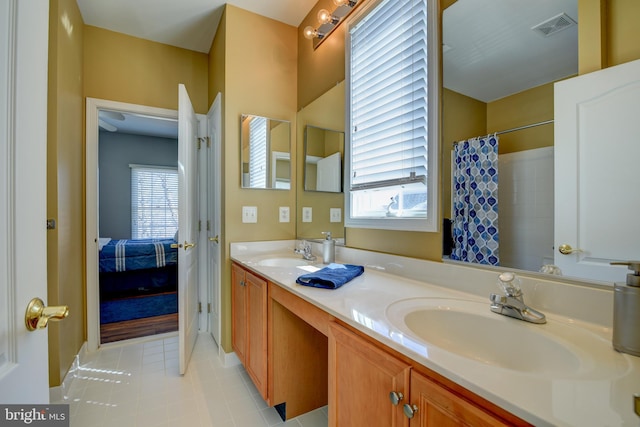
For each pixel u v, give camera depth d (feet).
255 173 7.22
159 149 18.12
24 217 1.87
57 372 5.45
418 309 3.05
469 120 3.58
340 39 6.06
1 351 1.65
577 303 2.62
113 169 16.97
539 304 2.86
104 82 7.79
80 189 7.23
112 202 16.96
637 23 2.29
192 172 7.62
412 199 4.40
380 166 5.02
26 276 1.88
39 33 2.05
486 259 3.39
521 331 2.57
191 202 7.42
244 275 6.06
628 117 2.33
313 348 5.36
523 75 3.05
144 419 5.02
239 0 6.75
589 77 2.56
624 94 2.35
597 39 2.51
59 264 5.51
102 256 11.98
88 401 5.50
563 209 2.72
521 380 1.74
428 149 4.09
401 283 4.11
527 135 3.00
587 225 2.57
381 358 2.47
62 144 5.75
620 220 2.37
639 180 2.27
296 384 5.22
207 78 9.05
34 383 1.94
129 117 13.75
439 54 3.97
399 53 4.62
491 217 3.34
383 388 2.44
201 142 8.89
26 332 1.86
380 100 5.00
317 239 6.82
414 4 4.34
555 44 2.80
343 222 5.89
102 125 14.85
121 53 8.00
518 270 3.07
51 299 5.37
